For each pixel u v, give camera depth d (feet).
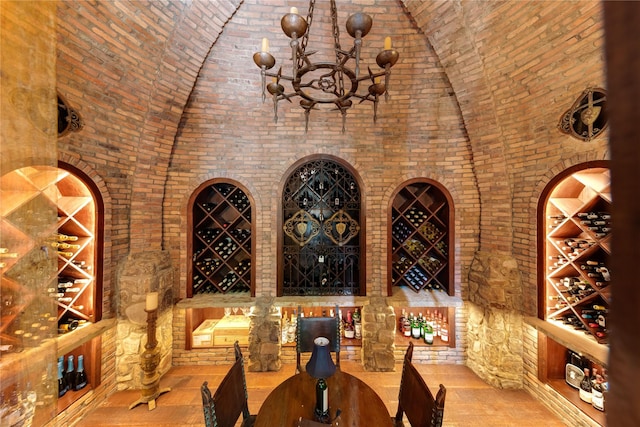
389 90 11.12
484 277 10.55
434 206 12.16
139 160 10.09
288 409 6.10
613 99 1.10
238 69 10.56
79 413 8.46
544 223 9.29
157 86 9.57
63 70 7.66
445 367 11.21
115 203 9.57
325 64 5.52
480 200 11.25
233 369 6.35
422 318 12.30
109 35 7.88
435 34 9.75
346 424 5.67
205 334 11.57
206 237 11.98
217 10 9.09
